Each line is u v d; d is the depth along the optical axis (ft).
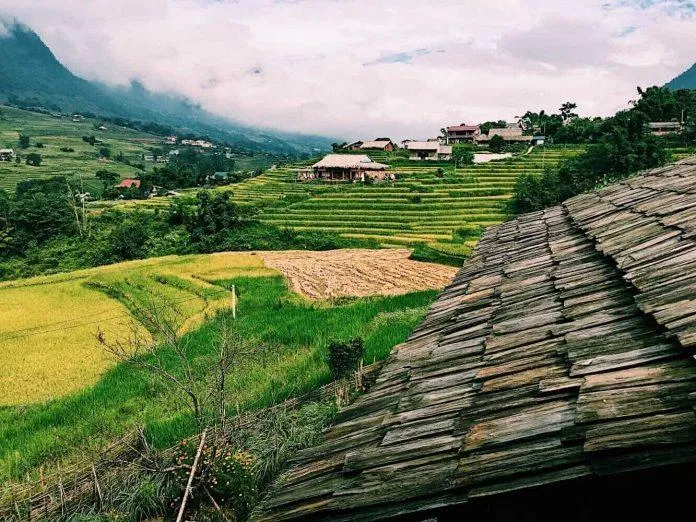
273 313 93.04
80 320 100.22
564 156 265.75
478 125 383.45
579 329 16.89
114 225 204.23
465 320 23.56
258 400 52.49
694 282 15.80
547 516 13.43
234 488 32.53
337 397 42.86
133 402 59.36
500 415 14.11
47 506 37.04
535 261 28.02
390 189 229.04
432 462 13.60
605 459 10.75
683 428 10.45
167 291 118.83
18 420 58.59
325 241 172.86
